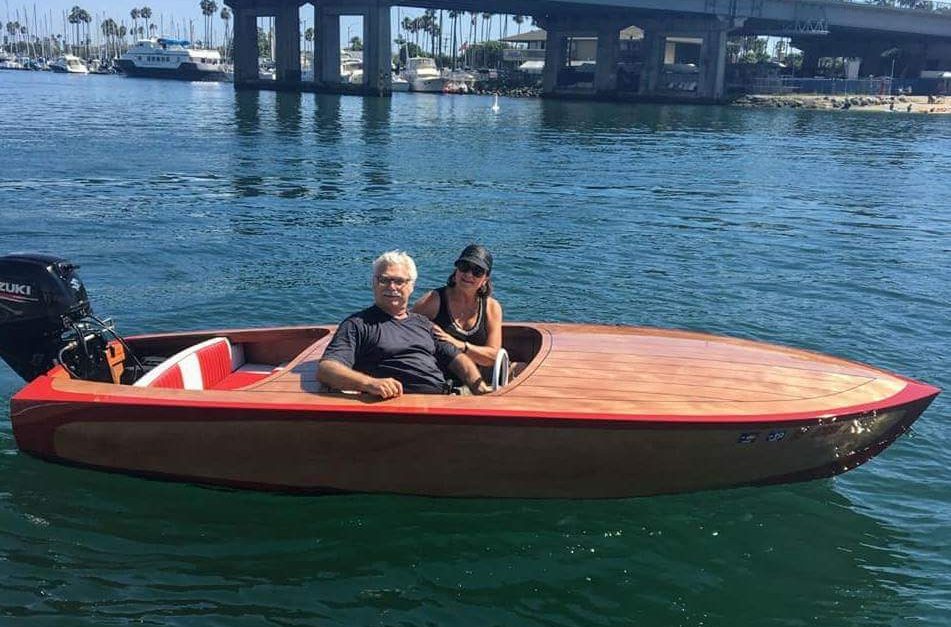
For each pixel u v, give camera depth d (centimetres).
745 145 3095
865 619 407
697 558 453
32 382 503
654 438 466
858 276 1039
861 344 782
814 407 484
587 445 467
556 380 498
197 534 463
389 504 497
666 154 2655
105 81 9512
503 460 474
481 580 431
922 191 1880
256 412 465
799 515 491
